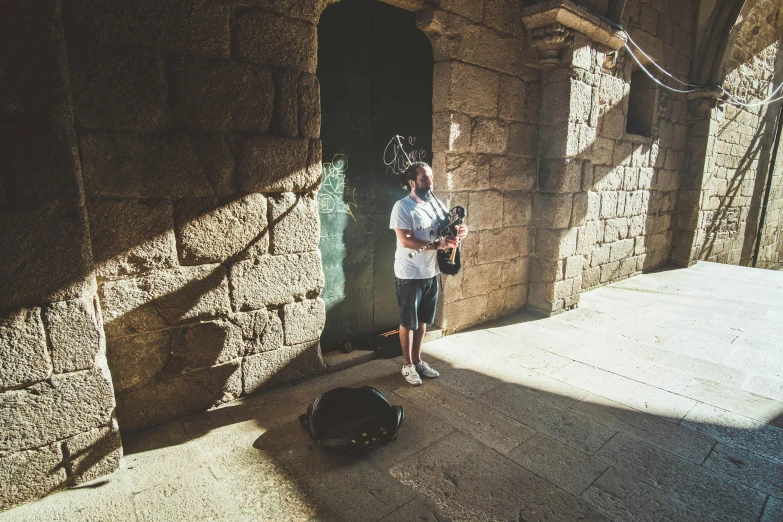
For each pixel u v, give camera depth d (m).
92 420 2.07
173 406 2.65
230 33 2.47
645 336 4.26
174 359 2.60
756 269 7.63
